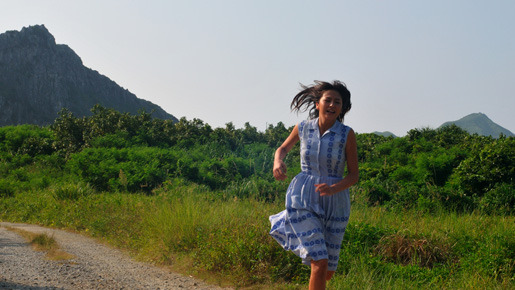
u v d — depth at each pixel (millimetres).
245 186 15906
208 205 8562
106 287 4383
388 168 20625
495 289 4492
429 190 12484
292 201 2982
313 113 3199
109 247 7230
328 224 2994
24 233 8000
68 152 38094
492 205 12117
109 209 10367
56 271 4945
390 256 5914
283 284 4746
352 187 13555
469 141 29578
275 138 49406
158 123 46812
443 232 6871
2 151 41719
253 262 5113
